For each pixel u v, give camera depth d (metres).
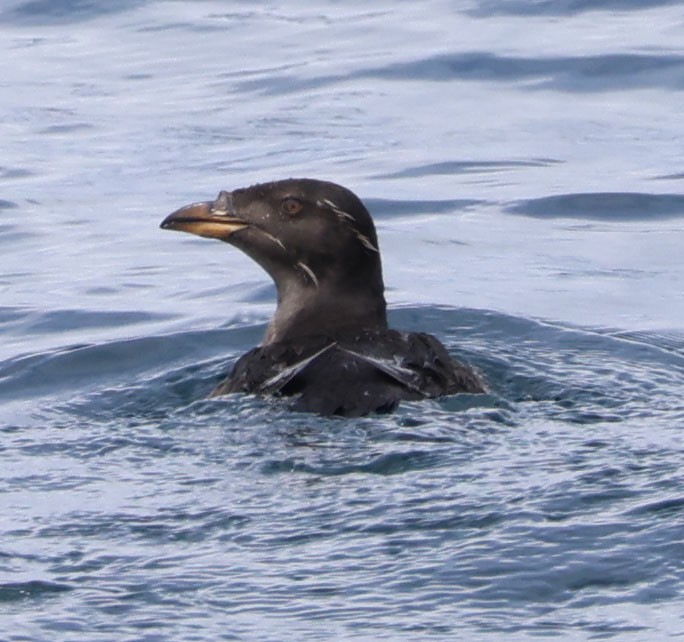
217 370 16.41
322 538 11.13
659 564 10.48
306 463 12.45
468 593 10.23
